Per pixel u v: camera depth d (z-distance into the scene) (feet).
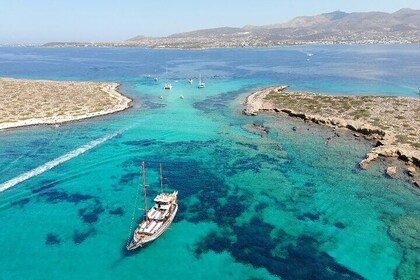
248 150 259.60
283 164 234.38
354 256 147.74
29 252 151.23
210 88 493.77
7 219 174.91
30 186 206.49
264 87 490.90
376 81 521.24
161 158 248.11
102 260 147.13
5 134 289.12
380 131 267.59
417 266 140.97
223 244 156.97
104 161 242.58
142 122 329.52
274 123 316.81
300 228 167.22
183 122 329.52
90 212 182.09
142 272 140.56
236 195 197.36
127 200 193.98
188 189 204.64
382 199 188.96
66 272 140.36
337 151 249.96
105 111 358.64
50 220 174.70
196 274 139.64
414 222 168.96
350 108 334.03
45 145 268.21
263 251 152.15
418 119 294.05
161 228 159.33
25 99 386.73
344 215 176.35
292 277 137.28
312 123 309.22
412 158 223.10
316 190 200.13
